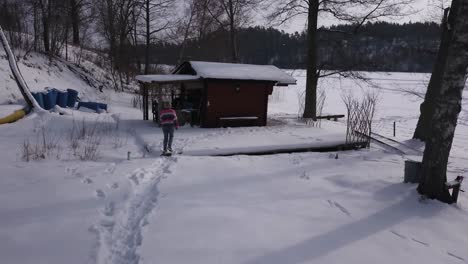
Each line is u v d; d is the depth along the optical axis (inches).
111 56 1205.7
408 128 783.7
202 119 618.8
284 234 208.4
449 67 258.4
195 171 329.4
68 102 745.0
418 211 252.2
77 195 253.0
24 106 622.2
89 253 177.6
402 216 243.0
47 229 200.5
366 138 510.0
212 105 616.1
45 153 376.5
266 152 449.4
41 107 642.8
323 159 405.1
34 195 250.5
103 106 759.7
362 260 184.5
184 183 292.2
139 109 875.4
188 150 418.3
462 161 445.4
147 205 245.3
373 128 764.6
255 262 176.6
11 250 178.4
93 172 311.9
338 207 255.3
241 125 642.8
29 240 188.1
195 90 688.4
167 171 328.5
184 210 233.3
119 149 426.3
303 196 274.7
